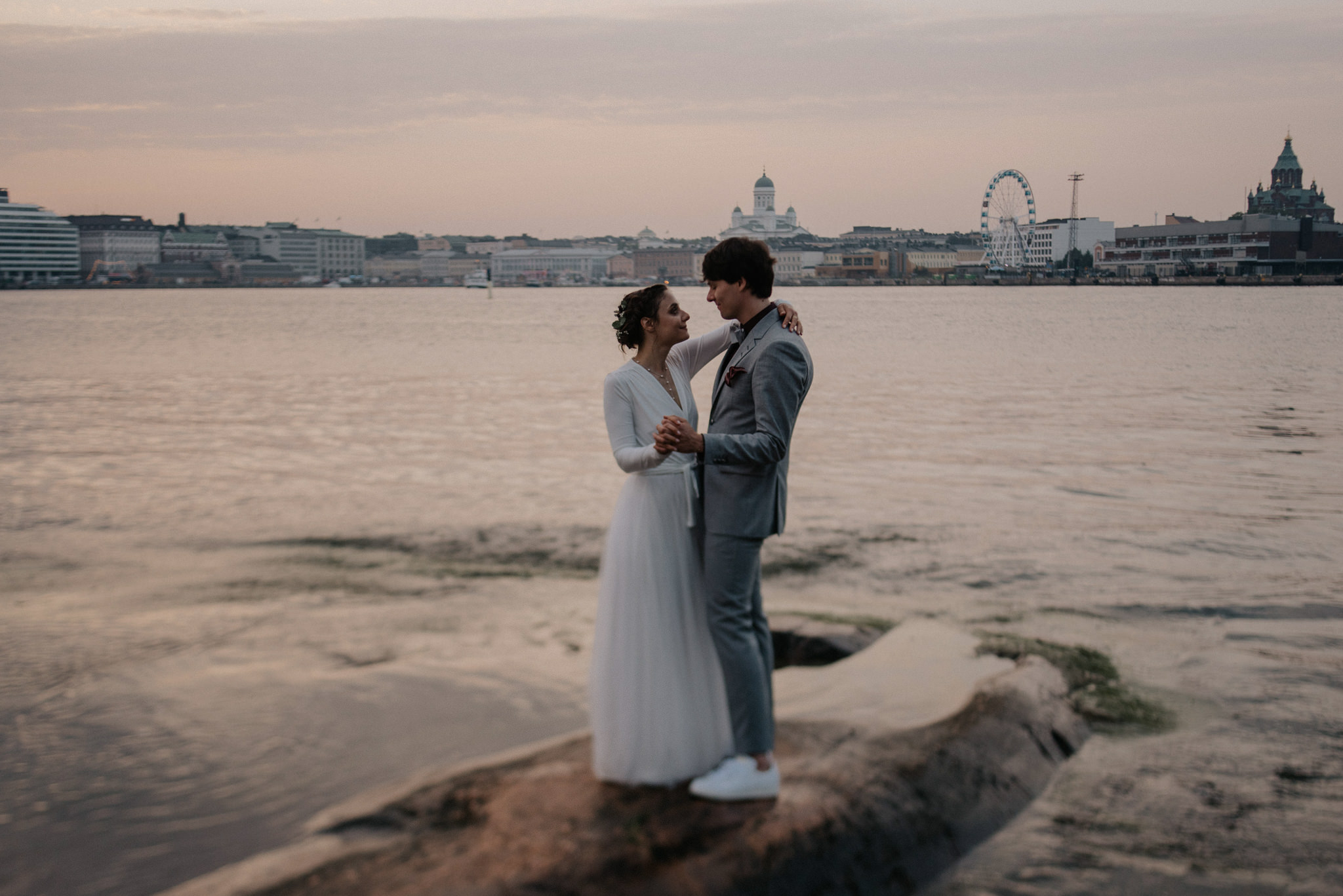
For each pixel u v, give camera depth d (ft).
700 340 12.47
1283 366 88.89
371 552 24.89
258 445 43.01
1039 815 12.10
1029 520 28.68
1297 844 11.53
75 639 18.06
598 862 9.76
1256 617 19.89
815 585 22.26
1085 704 15.16
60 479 34.91
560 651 17.56
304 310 331.77
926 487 33.71
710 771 11.39
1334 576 22.80
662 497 11.30
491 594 21.13
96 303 428.15
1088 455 40.55
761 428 10.71
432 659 17.11
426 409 57.57
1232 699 15.62
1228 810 12.26
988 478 35.45
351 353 113.70
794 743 12.69
